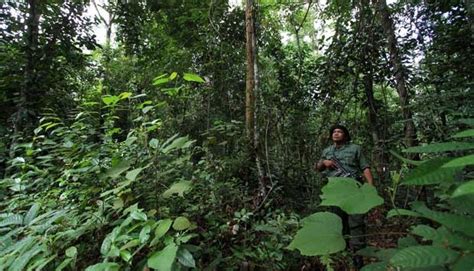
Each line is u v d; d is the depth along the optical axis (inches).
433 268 32.8
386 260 40.9
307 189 216.1
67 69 287.7
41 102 237.6
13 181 117.5
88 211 91.6
